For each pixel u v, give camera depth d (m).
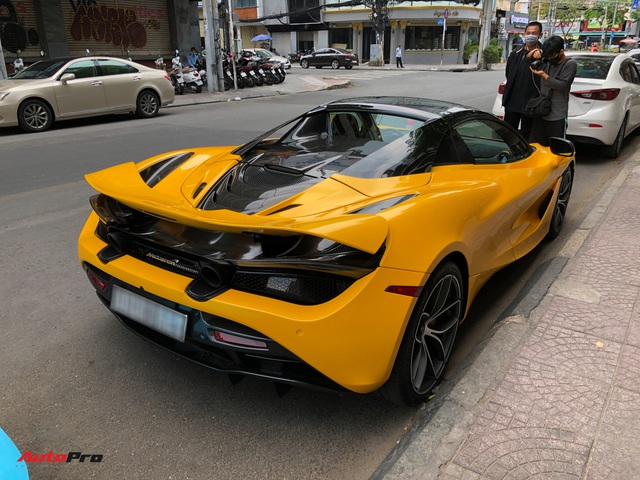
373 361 2.19
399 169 2.82
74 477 2.21
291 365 2.23
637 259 3.94
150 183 3.05
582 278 3.65
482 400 2.46
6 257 4.50
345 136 3.24
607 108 7.13
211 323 2.23
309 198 2.55
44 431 2.48
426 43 44.28
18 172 7.41
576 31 74.19
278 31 49.88
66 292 3.88
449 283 2.59
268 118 12.51
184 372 2.94
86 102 11.88
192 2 22.30
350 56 36.41
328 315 2.07
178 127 11.38
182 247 2.39
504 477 2.03
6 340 3.24
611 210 5.05
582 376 2.61
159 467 2.27
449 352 2.78
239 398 2.72
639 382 2.56
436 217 2.48
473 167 3.21
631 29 77.62
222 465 2.29
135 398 2.72
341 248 2.17
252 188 2.73
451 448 2.18
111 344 3.21
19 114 10.75
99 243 2.82
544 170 3.93
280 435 2.46
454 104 3.65
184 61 22.03
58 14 17.83
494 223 3.03
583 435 2.23
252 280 2.21
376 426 2.53
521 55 6.10
